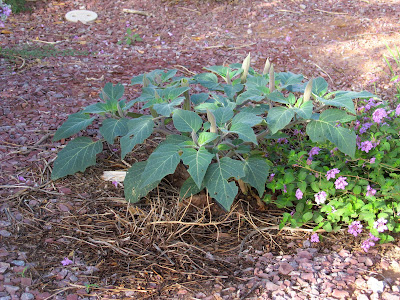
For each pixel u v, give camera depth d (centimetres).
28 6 324
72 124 173
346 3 338
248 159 160
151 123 158
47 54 259
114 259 145
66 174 169
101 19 314
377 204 151
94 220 158
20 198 163
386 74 249
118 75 245
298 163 161
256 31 299
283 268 142
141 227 155
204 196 165
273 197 170
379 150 164
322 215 160
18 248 145
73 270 140
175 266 145
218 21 313
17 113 207
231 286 138
